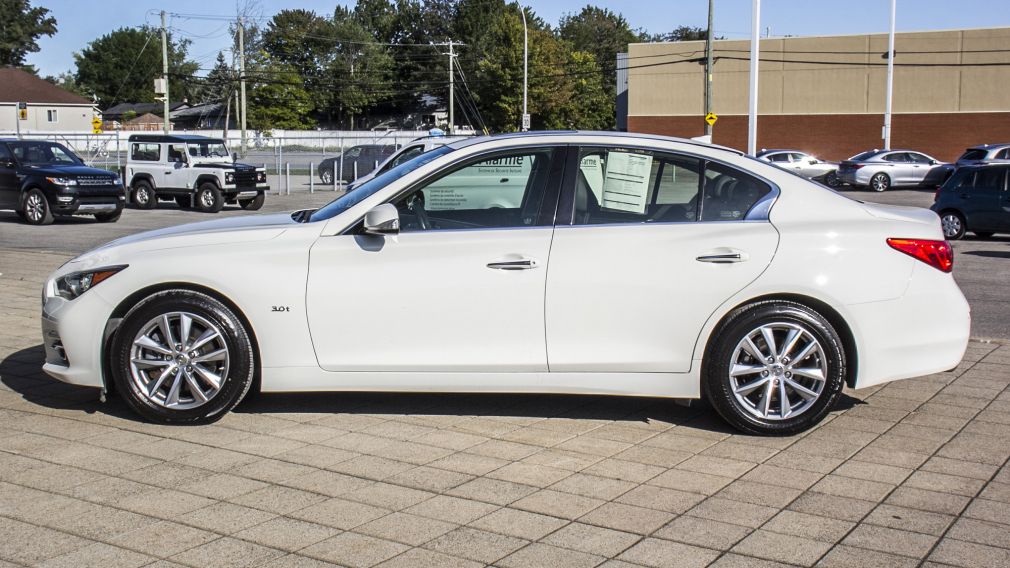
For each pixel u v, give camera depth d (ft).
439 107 360.48
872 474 15.66
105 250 18.24
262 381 17.75
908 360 17.84
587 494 14.61
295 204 95.66
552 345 17.56
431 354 17.58
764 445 17.17
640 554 12.47
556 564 12.12
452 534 13.03
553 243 17.51
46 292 18.54
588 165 17.97
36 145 71.77
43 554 12.19
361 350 17.62
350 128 350.43
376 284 17.48
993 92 156.04
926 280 17.80
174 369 17.62
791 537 13.07
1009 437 17.66
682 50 176.14
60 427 17.63
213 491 14.51
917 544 12.88
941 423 18.56
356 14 391.86
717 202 17.94
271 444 16.83
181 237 18.07
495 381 17.67
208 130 269.85
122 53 400.26
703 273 17.42
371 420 18.39
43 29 342.44
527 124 159.94
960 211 58.39
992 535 13.21
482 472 15.52
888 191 117.91
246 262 17.58
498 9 346.54
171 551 12.35
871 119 164.14
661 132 179.83
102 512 13.61
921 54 159.53
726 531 13.25
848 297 17.48
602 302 17.47
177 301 17.46
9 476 15.02
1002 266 46.24
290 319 17.56
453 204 17.94
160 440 16.97
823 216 17.84
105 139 154.10
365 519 13.51
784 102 169.89
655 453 16.63
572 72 239.09
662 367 17.67
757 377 17.62
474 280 17.42
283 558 12.19
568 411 19.20
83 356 17.85
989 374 22.48
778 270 17.40
